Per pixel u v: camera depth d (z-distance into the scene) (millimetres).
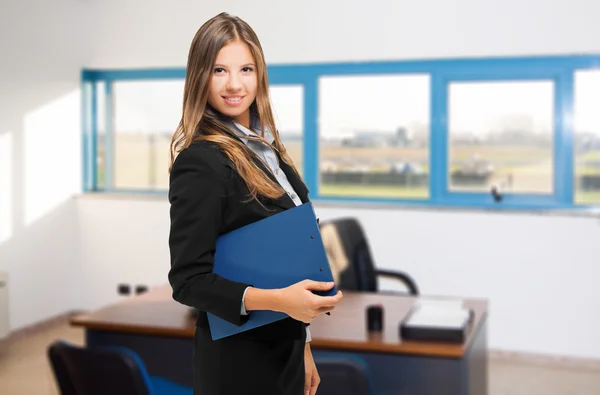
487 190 5113
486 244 4957
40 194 5516
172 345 2832
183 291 1144
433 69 5117
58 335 5430
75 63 5824
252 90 1254
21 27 5262
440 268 5051
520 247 4891
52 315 5684
